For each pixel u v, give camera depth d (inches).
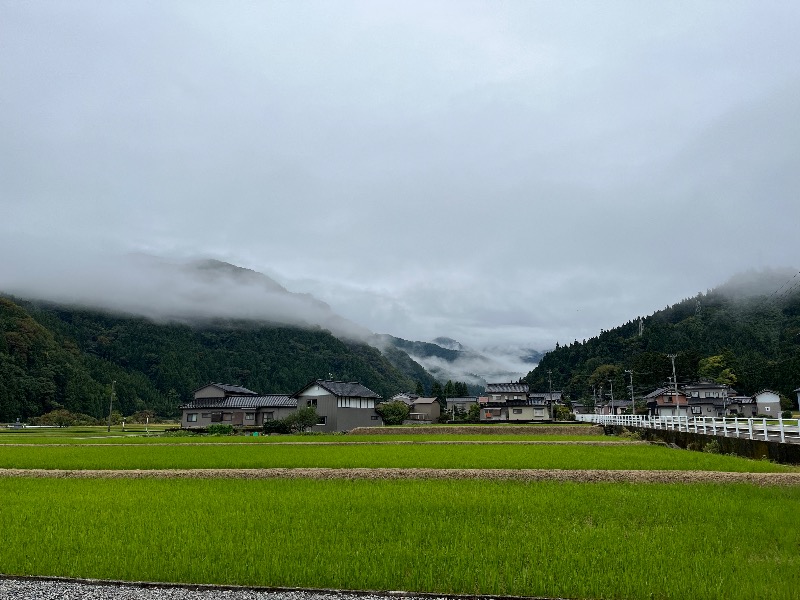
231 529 518.9
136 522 546.0
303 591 376.5
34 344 3715.6
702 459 1037.8
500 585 386.0
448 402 4520.2
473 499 653.9
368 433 2368.4
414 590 379.6
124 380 4264.3
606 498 661.9
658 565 415.5
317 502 640.4
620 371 4357.8
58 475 949.8
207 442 1691.7
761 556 443.2
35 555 445.7
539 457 1095.0
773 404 3171.8
